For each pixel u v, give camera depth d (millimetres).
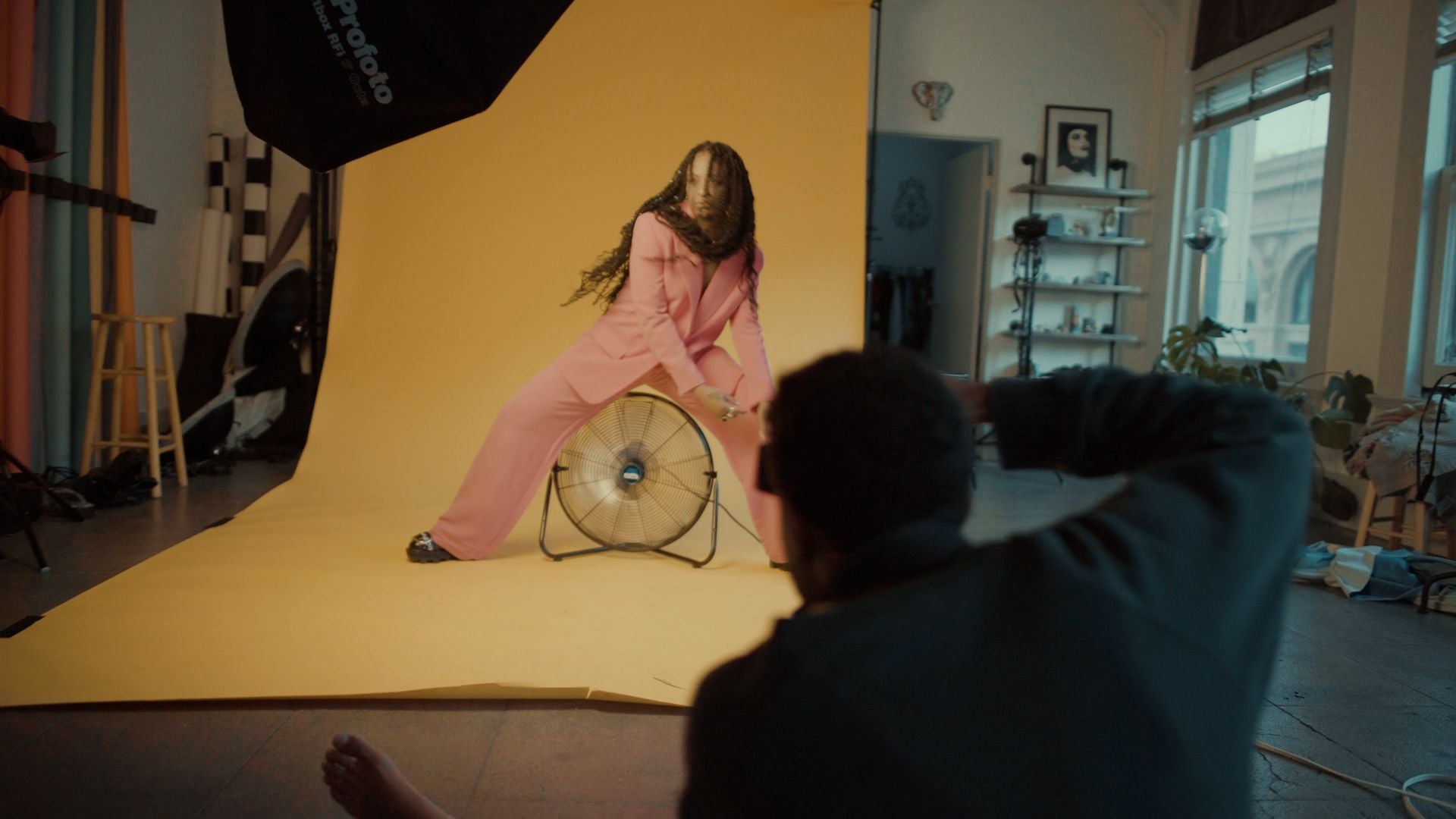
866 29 5477
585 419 3531
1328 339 5289
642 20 5375
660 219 3348
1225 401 710
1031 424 766
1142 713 536
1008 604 546
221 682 2305
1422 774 2082
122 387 4992
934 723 511
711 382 3498
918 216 8609
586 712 2273
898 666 518
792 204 5348
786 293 5289
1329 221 5297
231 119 6547
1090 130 7051
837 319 5305
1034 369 7055
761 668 534
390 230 5234
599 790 1905
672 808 1841
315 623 2742
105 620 2711
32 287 4297
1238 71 6230
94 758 1950
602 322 3510
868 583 580
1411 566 3580
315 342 5859
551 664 2486
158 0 5672
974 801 505
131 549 3600
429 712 2244
